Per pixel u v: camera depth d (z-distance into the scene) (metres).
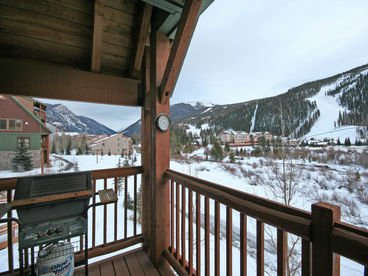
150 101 1.83
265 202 0.83
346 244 0.52
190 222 1.42
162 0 1.39
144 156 2.03
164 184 1.76
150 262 1.76
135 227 1.99
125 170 1.91
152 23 1.82
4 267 2.71
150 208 1.92
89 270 1.64
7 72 1.52
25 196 1.08
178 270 1.52
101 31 1.66
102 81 1.91
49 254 1.16
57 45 1.81
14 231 3.22
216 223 1.13
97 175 1.76
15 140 8.30
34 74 1.62
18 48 1.69
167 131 1.78
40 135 9.01
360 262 0.49
